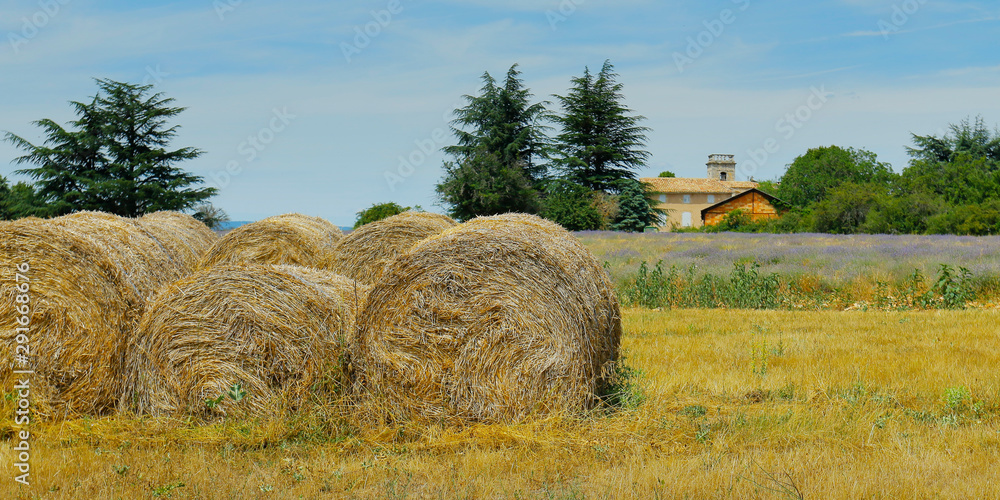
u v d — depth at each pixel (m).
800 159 92.94
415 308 8.48
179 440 8.03
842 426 8.09
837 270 23.17
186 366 8.62
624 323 16.30
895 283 21.58
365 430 8.33
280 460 7.36
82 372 8.83
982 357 11.59
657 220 70.94
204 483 6.58
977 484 6.34
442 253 8.52
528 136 66.50
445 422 8.34
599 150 70.00
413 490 6.51
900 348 12.55
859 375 10.35
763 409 8.60
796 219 60.88
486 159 58.59
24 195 55.75
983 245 29.69
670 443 7.80
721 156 108.19
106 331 8.89
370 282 15.00
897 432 7.87
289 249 15.90
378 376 8.48
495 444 7.84
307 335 8.66
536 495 6.36
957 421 8.30
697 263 25.86
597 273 9.30
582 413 8.47
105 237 10.32
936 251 26.78
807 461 7.03
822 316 17.41
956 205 54.50
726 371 10.79
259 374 8.59
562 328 8.48
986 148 76.81
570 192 64.44
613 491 6.34
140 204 53.53
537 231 9.39
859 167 91.31
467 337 8.41
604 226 62.41
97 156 56.09
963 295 19.55
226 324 8.64
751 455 7.27
